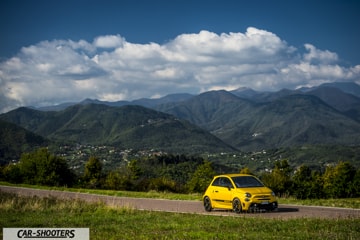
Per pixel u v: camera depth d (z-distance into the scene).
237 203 18.48
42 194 33.62
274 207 18.56
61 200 23.34
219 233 12.29
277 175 64.75
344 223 13.45
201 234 12.18
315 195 66.00
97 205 21.84
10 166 72.75
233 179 19.52
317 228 12.78
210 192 20.23
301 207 20.78
